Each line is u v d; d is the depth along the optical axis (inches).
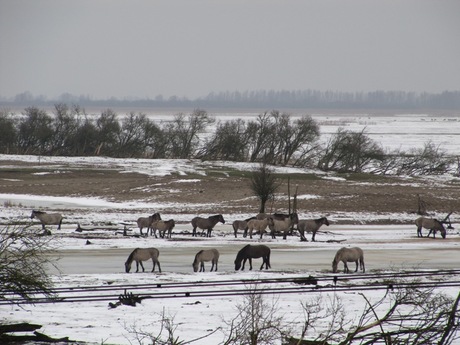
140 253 1344.7
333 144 4722.0
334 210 2731.3
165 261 1549.0
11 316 928.9
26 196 3031.5
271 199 2834.6
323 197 2955.2
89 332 821.2
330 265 1507.1
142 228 2074.3
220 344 724.0
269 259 1492.4
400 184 3757.4
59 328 847.1
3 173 3774.6
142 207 2797.7
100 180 3558.1
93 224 2252.7
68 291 1040.8
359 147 4660.4
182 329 837.8
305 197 2957.7
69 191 3169.3
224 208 2733.8
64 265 1451.8
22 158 4621.1
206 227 2020.2
